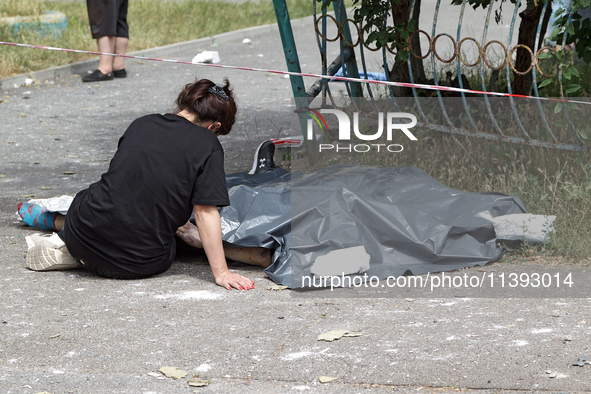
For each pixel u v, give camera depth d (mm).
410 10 9266
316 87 10344
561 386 4484
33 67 18406
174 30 24578
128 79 18578
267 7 30312
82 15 24922
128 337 5324
